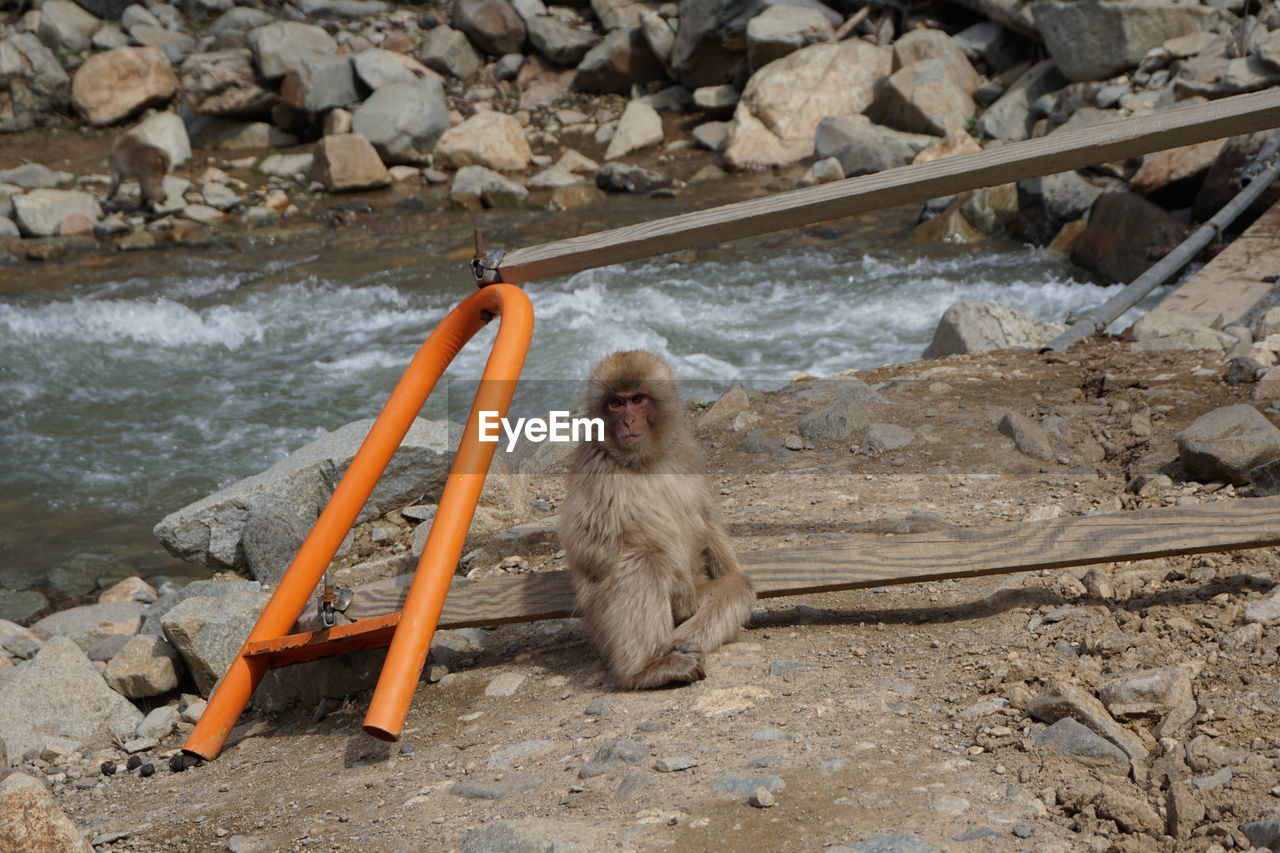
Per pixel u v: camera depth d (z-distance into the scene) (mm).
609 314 12469
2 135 19938
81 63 20906
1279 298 8883
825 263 13945
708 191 17781
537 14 22078
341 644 4953
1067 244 13414
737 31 20109
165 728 5734
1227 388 7109
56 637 6445
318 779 4512
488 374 4945
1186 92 14641
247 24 21766
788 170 18391
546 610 4980
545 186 18453
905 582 4832
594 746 4172
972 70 18656
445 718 4816
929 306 12109
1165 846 3244
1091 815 3367
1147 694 3877
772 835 3395
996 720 3949
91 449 10375
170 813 4539
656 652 4613
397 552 6918
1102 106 15727
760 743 3963
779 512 6090
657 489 4699
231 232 17125
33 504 9461
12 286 14805
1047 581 4973
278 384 11586
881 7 20250
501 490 6711
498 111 21078
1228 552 4816
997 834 3293
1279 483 5398
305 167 19266
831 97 18875
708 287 13320
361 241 16453
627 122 19875
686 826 3479
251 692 5051
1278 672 3959
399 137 19422
